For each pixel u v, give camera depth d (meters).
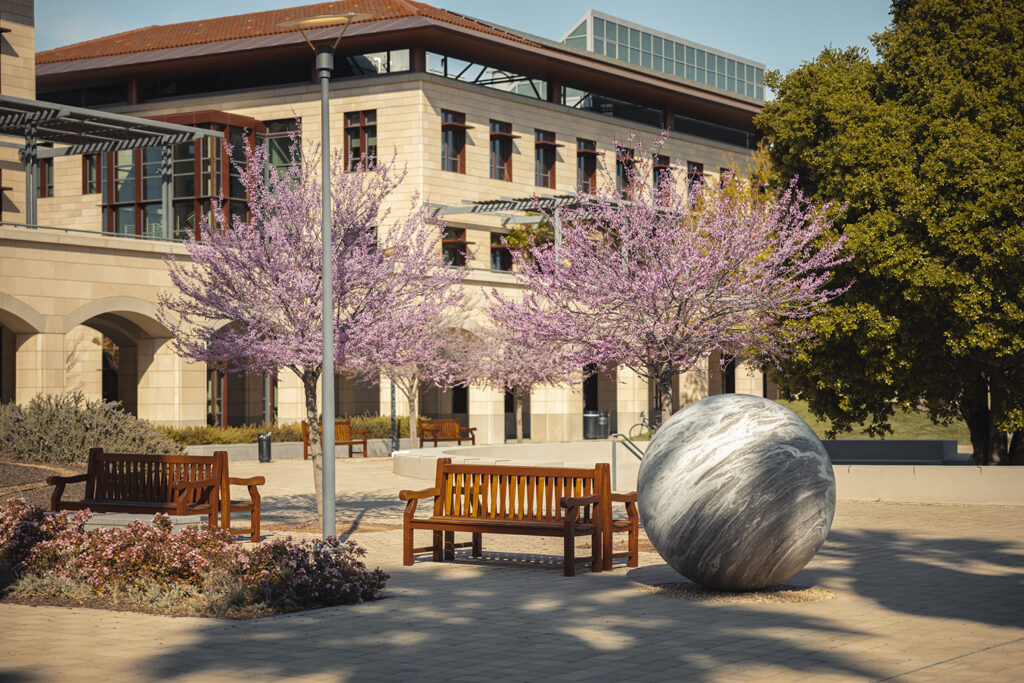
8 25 43.31
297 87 52.28
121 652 8.58
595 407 57.22
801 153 26.39
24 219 44.69
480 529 13.28
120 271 32.78
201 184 49.47
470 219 52.56
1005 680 7.62
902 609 10.38
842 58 27.41
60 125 37.62
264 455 34.16
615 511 19.91
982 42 23.80
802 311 23.72
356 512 20.17
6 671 7.92
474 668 8.03
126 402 40.47
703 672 7.88
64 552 11.98
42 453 22.42
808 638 9.06
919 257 22.50
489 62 53.88
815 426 47.00
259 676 7.78
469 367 39.97
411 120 50.66
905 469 21.06
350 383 52.25
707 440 10.79
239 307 18.41
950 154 22.23
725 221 20.31
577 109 57.50
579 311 20.20
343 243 18.47
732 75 80.94
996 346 22.30
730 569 10.73
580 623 9.77
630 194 21.30
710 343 19.77
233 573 11.05
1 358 38.16
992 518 18.39
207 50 52.19
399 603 10.88
